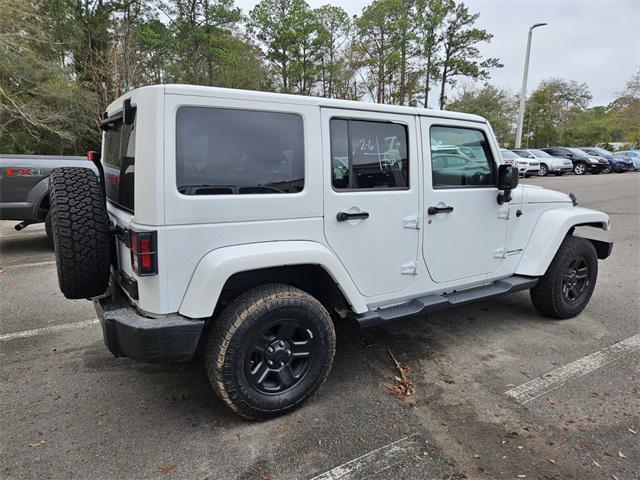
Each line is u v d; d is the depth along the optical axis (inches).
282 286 101.5
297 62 1467.8
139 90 86.2
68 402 109.6
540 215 157.6
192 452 91.0
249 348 94.9
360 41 1475.1
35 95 648.4
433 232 127.0
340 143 108.7
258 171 96.8
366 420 102.2
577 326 158.9
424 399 111.2
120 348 92.2
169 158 86.0
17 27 623.8
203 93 89.1
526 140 2059.5
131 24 945.5
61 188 100.6
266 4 1437.0
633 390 115.1
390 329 156.9
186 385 118.0
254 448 92.4
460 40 1433.3
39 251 272.4
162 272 88.0
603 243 172.7
